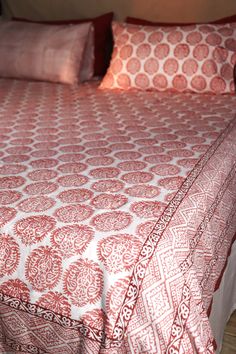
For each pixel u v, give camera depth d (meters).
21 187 1.32
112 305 1.03
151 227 1.12
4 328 1.16
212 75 2.37
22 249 1.12
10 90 2.60
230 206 1.53
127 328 1.04
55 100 2.35
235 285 1.71
